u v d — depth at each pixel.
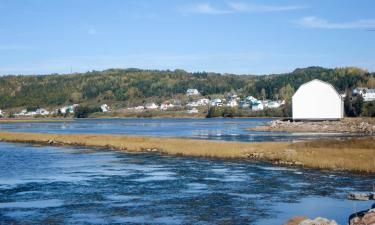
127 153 62.41
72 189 34.66
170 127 141.62
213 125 152.62
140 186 35.81
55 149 70.50
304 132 104.94
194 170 44.62
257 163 49.25
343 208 27.36
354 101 156.50
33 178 40.44
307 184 35.94
